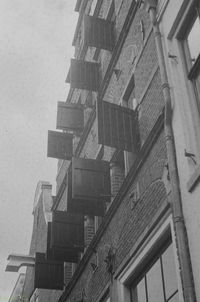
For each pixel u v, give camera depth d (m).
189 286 7.61
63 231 15.70
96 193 13.16
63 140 18.55
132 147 11.98
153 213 10.01
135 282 10.70
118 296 11.13
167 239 9.32
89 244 14.45
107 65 16.02
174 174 8.74
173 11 9.95
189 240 8.00
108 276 12.25
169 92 9.52
